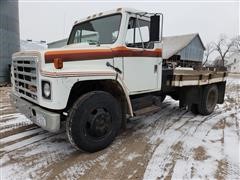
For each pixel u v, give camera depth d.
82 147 2.96
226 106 6.77
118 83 3.28
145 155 3.07
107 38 3.54
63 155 3.04
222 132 4.11
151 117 5.20
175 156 3.05
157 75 4.11
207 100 5.40
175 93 5.34
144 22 3.74
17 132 3.90
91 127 2.98
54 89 2.56
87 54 3.01
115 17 3.49
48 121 2.66
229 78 23.44
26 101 3.22
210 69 6.61
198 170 2.68
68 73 2.65
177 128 4.34
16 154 3.04
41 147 3.29
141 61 3.71
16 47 12.50
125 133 4.00
